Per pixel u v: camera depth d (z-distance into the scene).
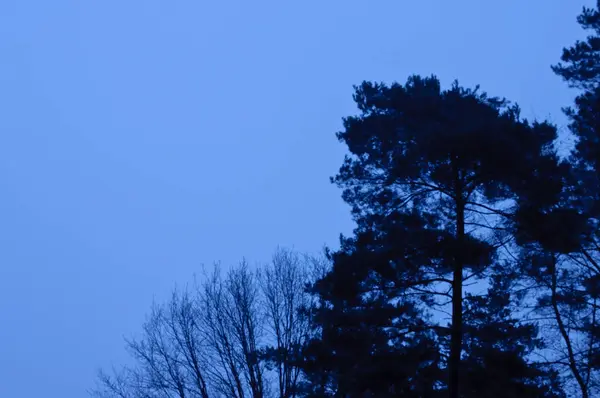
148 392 29.81
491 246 20.98
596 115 27.08
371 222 22.75
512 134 21.38
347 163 23.42
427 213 22.33
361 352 21.75
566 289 25.86
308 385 26.97
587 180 25.55
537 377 21.52
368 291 22.14
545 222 20.31
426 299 22.44
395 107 23.39
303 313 25.41
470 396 20.70
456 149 21.05
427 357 21.38
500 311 21.95
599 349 25.14
